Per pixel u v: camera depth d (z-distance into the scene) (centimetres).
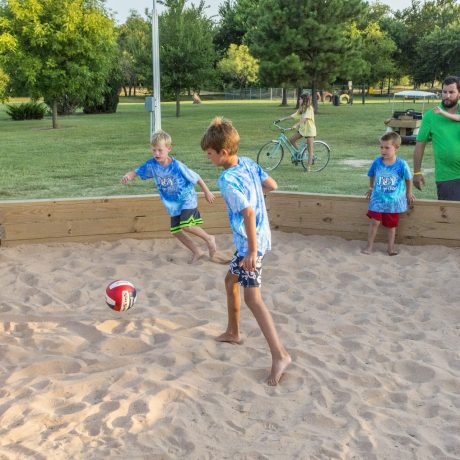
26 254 674
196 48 3653
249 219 364
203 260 659
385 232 720
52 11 2739
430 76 7606
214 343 445
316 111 3884
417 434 328
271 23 3628
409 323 488
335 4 3566
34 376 394
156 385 373
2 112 4481
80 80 2802
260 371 402
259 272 392
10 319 490
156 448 308
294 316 501
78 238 717
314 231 752
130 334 459
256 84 7500
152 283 582
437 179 690
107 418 336
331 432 330
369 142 2014
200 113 3969
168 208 650
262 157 1557
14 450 304
